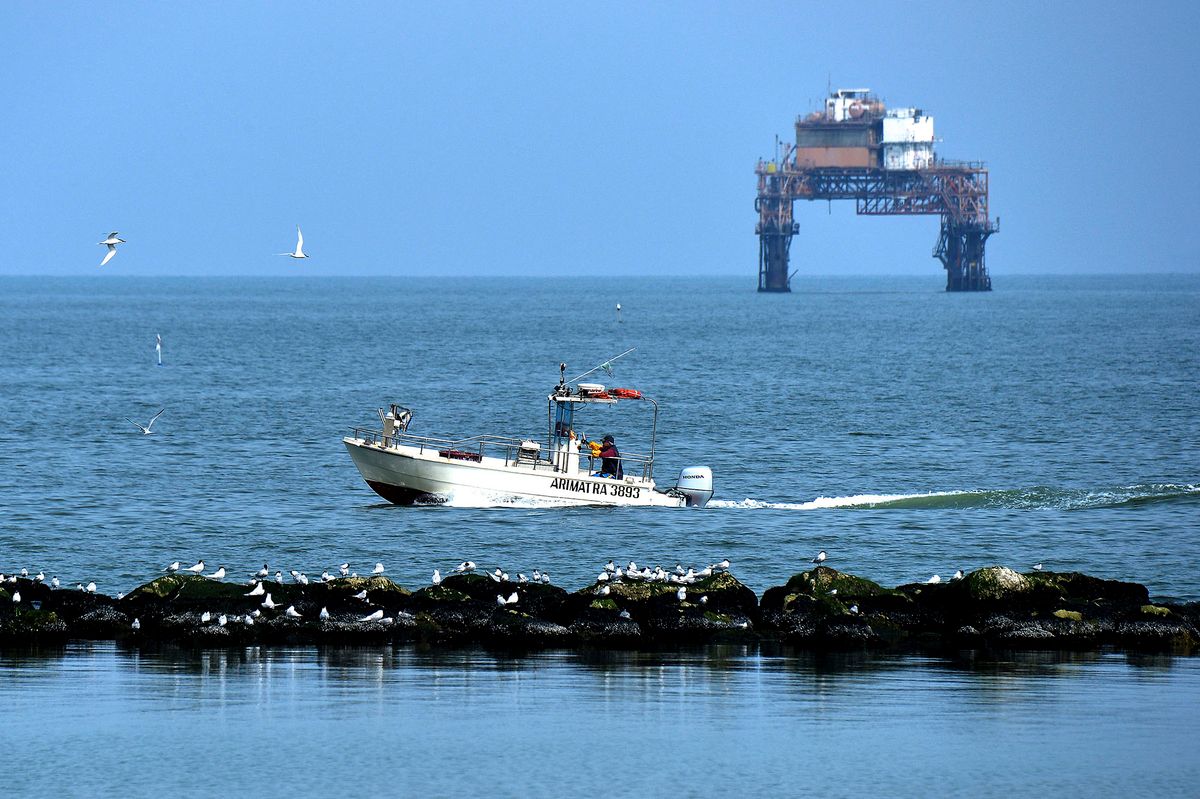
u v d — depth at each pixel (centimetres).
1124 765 9969
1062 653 13112
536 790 9500
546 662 12738
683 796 9388
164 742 10444
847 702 11481
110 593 15725
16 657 12800
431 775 9769
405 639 13450
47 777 9731
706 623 13600
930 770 9875
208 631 13425
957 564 17288
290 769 9888
